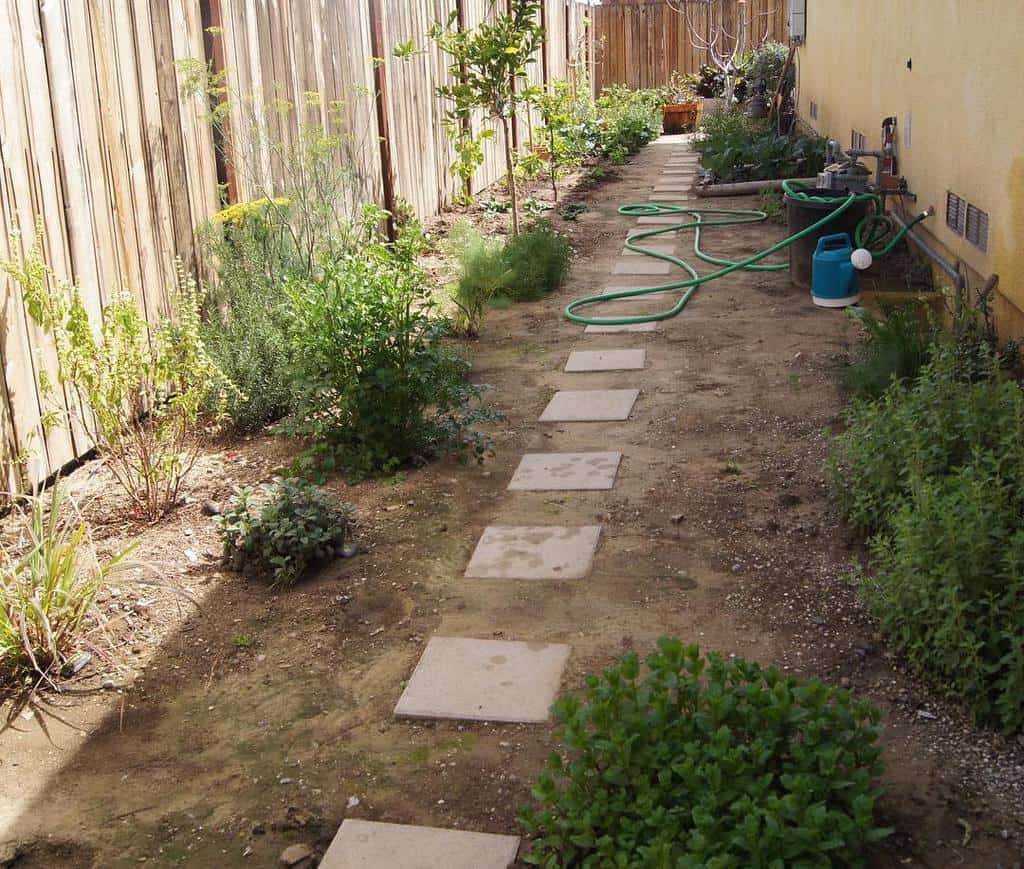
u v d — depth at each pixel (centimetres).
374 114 934
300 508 434
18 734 336
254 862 277
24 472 478
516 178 1415
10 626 360
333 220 774
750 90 2002
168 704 347
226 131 664
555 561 417
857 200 771
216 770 314
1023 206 529
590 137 1697
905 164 812
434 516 465
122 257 554
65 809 301
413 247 664
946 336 552
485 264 803
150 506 473
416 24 1047
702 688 323
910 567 331
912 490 373
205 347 575
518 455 525
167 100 600
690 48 2288
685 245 991
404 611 391
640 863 240
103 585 414
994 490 341
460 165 1083
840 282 736
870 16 960
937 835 267
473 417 522
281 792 302
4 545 442
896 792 282
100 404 466
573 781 271
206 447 555
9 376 466
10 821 297
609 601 386
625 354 673
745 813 249
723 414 558
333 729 328
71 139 511
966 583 321
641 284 855
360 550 439
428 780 301
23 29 476
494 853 271
